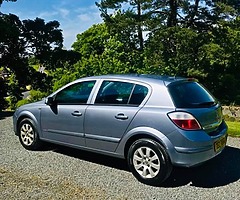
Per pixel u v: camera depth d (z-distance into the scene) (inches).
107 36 917.8
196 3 876.6
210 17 860.0
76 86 221.9
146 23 818.8
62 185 180.7
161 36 807.7
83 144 212.2
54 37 708.7
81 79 222.7
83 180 188.2
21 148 251.3
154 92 186.4
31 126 243.8
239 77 971.9
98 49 954.1
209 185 182.9
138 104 189.2
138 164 186.5
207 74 864.9
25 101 810.2
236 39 882.8
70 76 608.7
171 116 175.0
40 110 236.7
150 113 181.3
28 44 697.0
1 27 564.7
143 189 176.7
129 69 630.5
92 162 220.1
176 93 183.9
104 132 199.8
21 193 169.8
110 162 219.9
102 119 199.8
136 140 187.0
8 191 172.1
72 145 218.8
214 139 182.7
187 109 177.9
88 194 169.3
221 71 951.6
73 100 220.5
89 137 207.5
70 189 175.3
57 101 228.4
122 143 191.9
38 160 223.1
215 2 857.5
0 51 657.6
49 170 204.1
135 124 185.6
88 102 211.2
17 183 182.9
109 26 864.3
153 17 860.6
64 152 241.6
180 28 804.6
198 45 832.3
